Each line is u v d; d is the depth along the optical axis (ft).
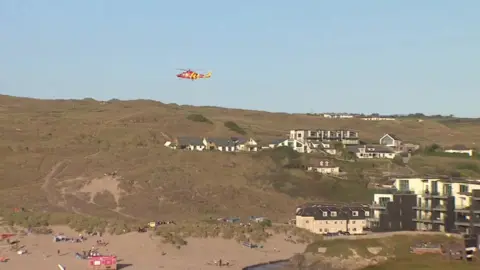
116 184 505.66
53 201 470.80
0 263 317.83
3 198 465.47
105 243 366.02
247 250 370.53
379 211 439.63
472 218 399.65
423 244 360.28
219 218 453.99
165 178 524.11
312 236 414.41
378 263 339.16
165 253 349.41
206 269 325.42
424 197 427.33
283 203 513.04
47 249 349.82
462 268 321.93
